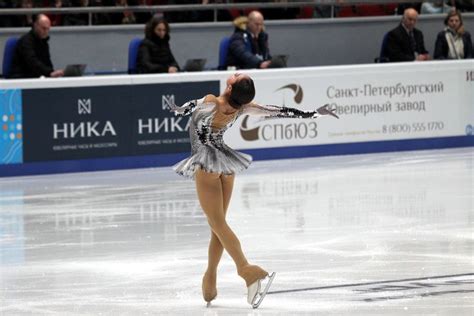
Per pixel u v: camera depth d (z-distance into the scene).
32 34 34.38
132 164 32.94
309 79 34.59
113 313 16.16
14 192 28.86
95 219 24.78
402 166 32.84
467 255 20.22
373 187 28.88
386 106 35.88
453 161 33.84
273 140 34.38
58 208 26.31
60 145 32.00
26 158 31.67
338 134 35.25
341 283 17.98
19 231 23.45
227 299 17.05
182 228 23.58
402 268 19.11
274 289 17.64
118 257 20.62
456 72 36.97
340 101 35.16
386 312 15.86
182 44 40.53
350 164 33.34
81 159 32.31
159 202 27.02
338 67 35.00
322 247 21.19
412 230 22.88
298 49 42.31
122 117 32.69
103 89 32.38
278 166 33.09
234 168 16.25
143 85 32.84
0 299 17.22
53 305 16.77
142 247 21.55
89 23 39.47
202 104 15.93
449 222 23.75
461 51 40.19
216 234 16.36
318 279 18.33
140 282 18.44
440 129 36.84
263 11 42.59
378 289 17.47
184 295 17.39
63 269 19.59
